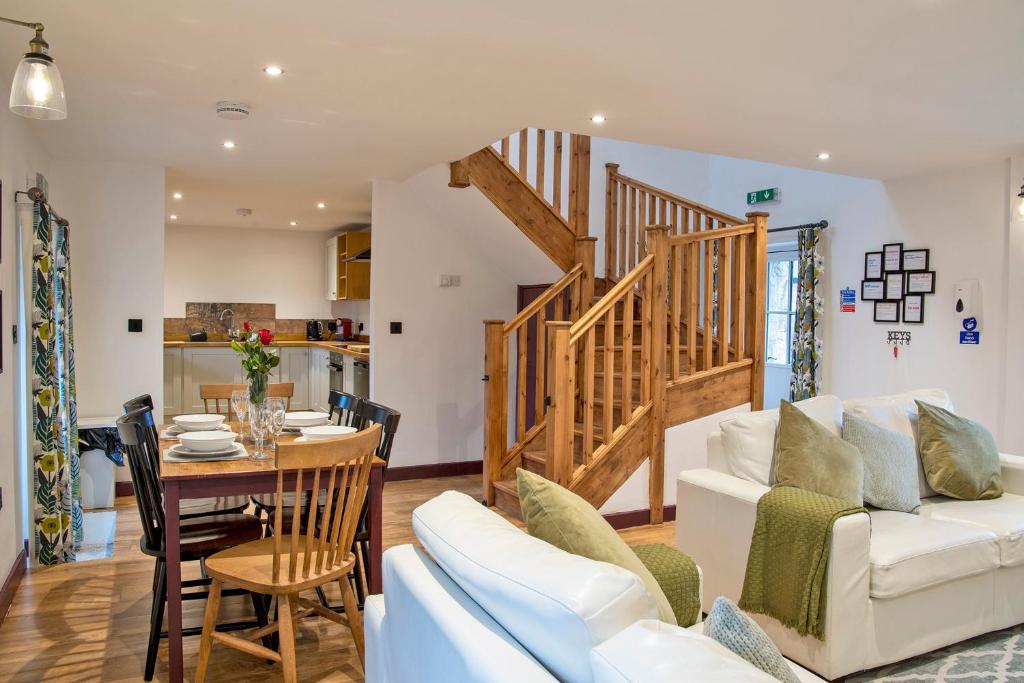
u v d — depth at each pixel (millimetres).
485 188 4965
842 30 2588
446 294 5832
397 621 1694
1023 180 4527
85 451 4766
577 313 5176
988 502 3238
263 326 8586
